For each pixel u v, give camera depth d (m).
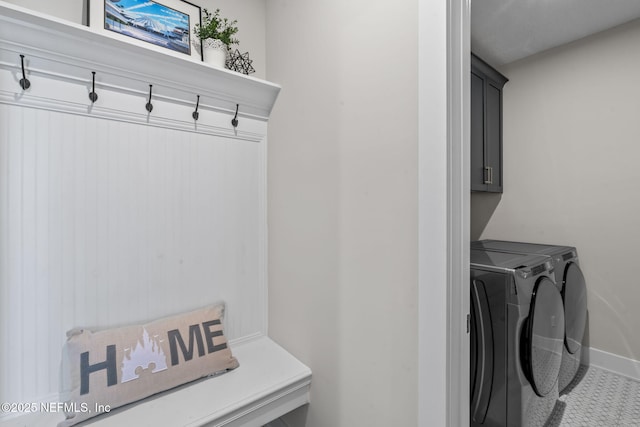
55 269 1.08
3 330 1.00
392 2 0.91
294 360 1.39
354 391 1.08
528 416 1.36
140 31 1.21
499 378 1.34
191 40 1.36
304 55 1.29
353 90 1.05
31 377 1.04
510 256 1.70
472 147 2.15
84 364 1.04
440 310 0.80
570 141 2.22
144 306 1.27
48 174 1.06
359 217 1.04
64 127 1.09
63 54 1.04
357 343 1.06
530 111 2.40
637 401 1.81
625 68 1.98
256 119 1.57
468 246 0.86
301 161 1.33
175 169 1.34
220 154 1.47
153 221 1.29
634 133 1.97
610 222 2.08
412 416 0.88
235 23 1.50
